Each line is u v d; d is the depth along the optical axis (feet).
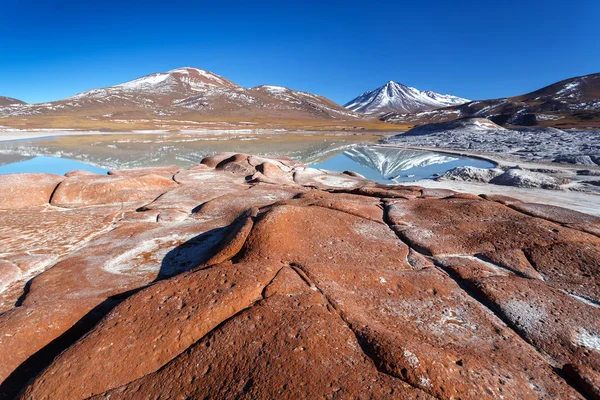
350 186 48.75
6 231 28.12
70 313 14.87
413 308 14.30
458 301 15.01
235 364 10.44
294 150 128.67
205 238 25.39
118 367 10.92
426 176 71.67
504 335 13.01
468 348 12.09
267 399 9.25
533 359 11.85
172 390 10.00
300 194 31.99
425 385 9.56
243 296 13.46
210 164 60.95
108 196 37.40
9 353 12.63
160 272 20.48
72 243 25.98
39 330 13.69
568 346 12.48
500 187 53.93
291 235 19.24
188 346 11.59
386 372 10.00
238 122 359.66
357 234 21.38
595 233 20.92
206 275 14.84
